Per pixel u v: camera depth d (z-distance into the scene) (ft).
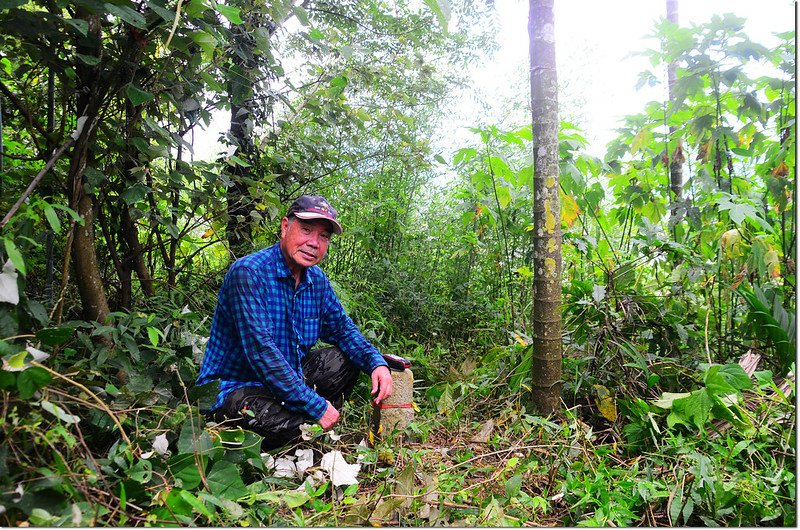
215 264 13.03
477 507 5.88
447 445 7.81
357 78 11.75
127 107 7.40
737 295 9.65
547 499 6.15
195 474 5.24
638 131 11.12
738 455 6.66
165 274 10.56
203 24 6.36
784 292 9.61
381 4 13.52
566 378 8.65
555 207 8.14
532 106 8.24
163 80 7.23
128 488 4.85
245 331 6.91
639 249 9.75
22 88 7.55
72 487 4.15
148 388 6.10
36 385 4.24
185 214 9.30
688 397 6.95
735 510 5.80
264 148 11.27
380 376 7.81
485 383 9.28
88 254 6.94
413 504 5.68
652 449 7.29
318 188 12.26
